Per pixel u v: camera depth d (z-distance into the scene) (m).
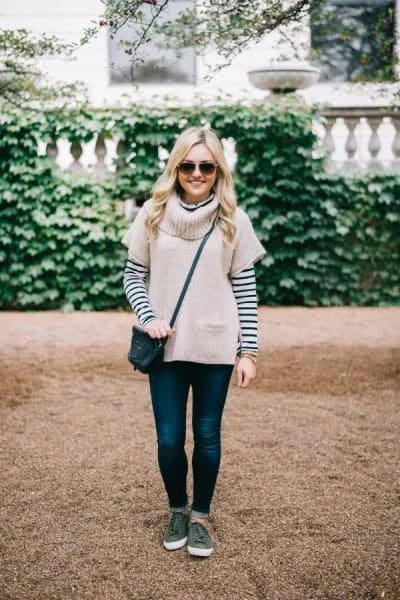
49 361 6.23
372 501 3.41
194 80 11.01
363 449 4.11
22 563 2.85
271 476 3.72
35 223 8.95
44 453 4.04
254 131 8.97
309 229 9.15
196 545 2.88
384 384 5.47
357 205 9.29
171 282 2.79
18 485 3.60
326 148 9.22
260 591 2.65
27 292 9.12
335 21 10.70
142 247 2.86
